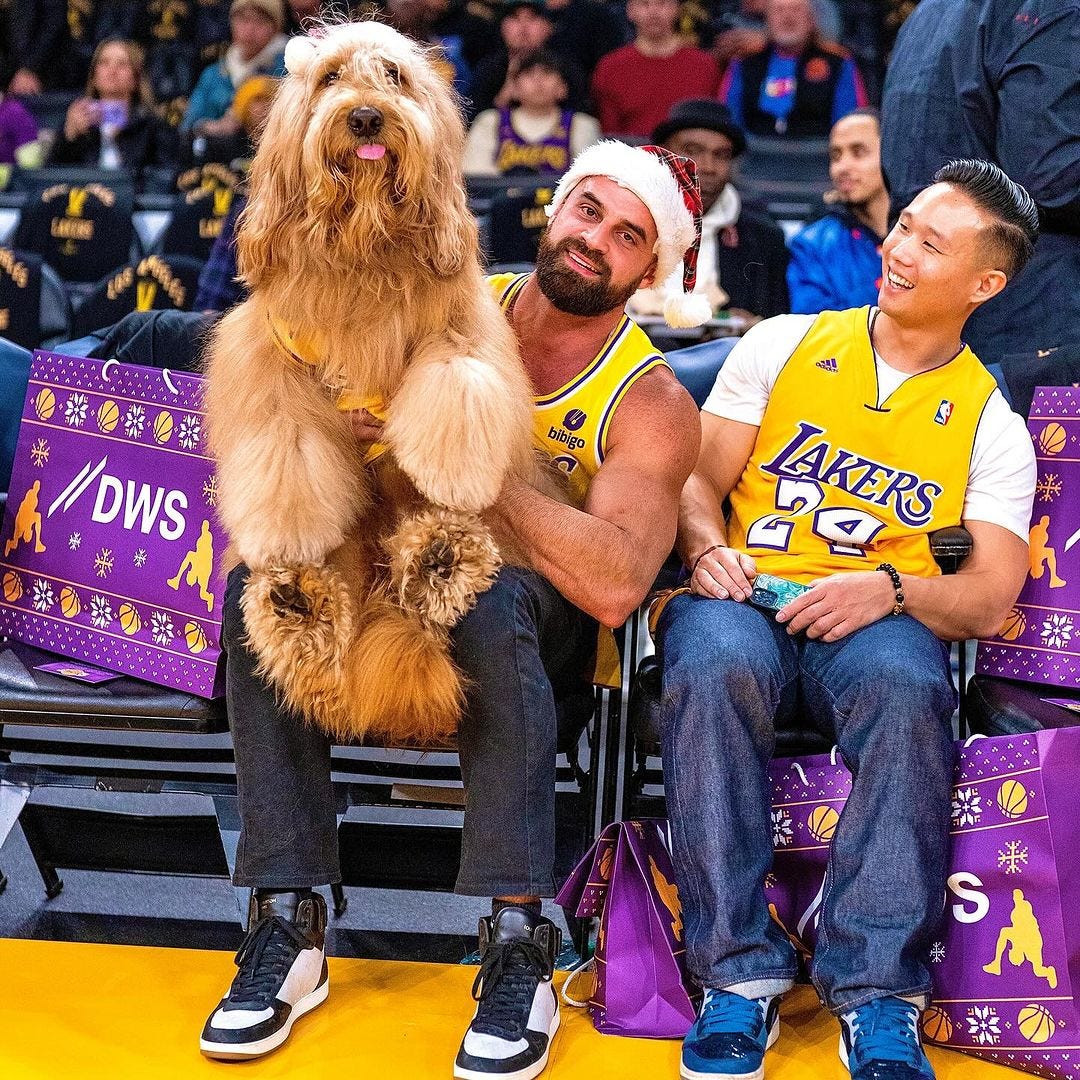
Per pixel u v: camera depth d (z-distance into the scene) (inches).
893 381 86.1
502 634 75.2
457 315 77.2
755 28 255.4
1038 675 87.7
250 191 76.1
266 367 76.6
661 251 84.1
